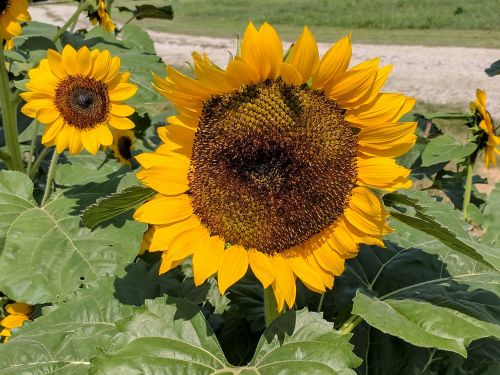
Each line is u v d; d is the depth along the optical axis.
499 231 0.77
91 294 0.53
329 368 0.40
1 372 0.46
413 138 0.41
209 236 0.42
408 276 0.55
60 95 0.68
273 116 0.40
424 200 0.59
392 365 0.53
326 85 0.40
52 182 0.69
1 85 0.68
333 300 0.54
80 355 0.48
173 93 0.40
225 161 0.41
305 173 0.41
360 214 0.42
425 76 2.84
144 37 1.04
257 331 0.56
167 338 0.43
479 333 0.40
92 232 0.58
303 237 0.41
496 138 0.84
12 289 0.55
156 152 0.42
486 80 2.72
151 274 0.54
